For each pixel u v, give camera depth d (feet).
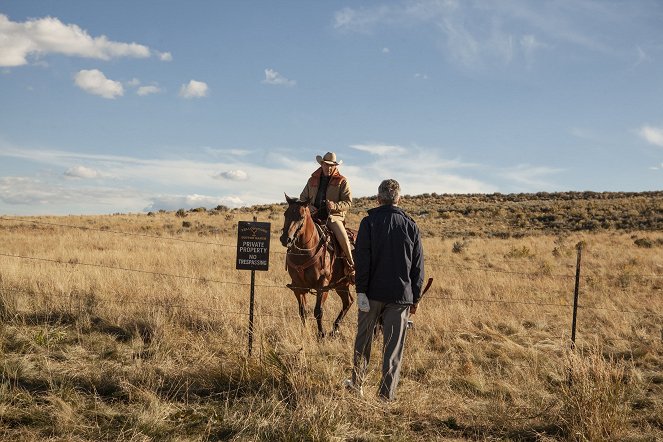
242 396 18.75
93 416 16.46
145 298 31.07
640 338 29.63
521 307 36.68
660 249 90.17
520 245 98.22
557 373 22.97
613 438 16.76
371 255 18.56
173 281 37.47
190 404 17.93
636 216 155.84
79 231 90.27
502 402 19.15
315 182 29.35
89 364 21.12
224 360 21.98
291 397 18.37
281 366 20.08
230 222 128.77
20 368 19.51
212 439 15.75
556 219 160.76
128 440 15.16
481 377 21.76
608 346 28.22
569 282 50.29
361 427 16.96
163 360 22.08
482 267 65.16
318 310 26.94
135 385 19.03
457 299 38.01
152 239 80.53
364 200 231.09
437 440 16.55
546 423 17.80
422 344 26.81
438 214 180.04
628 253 82.64
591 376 18.94
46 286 31.35
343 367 22.50
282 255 61.93
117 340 24.97
